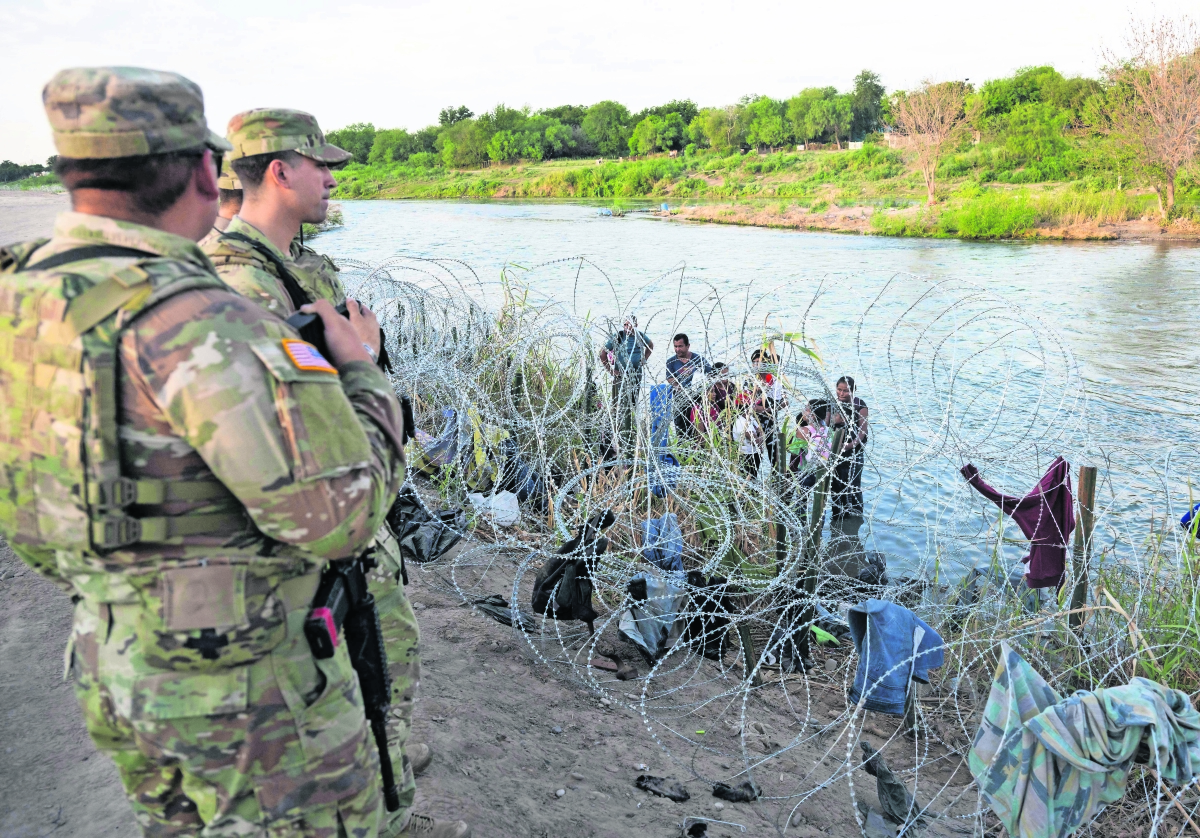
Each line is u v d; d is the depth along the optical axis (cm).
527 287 666
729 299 1672
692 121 10975
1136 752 277
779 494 453
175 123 132
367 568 197
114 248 128
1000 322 1541
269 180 209
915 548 516
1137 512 617
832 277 2109
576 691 377
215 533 129
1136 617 383
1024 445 475
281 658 136
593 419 524
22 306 122
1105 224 3469
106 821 250
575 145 12306
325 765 142
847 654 471
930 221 3806
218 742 132
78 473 120
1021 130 5212
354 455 130
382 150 13138
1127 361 1335
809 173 6581
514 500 515
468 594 453
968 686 416
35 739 289
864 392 701
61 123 127
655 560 433
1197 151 3428
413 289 565
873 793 342
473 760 295
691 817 296
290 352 128
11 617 373
